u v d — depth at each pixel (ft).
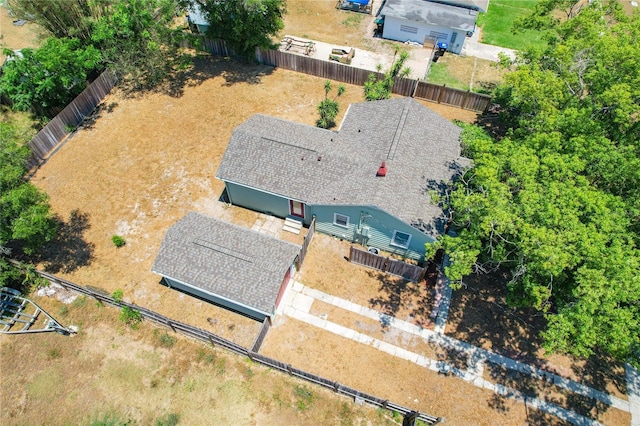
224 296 65.00
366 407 60.80
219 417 60.03
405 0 130.93
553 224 52.34
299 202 77.25
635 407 61.62
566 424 60.08
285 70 118.52
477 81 117.08
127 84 112.06
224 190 88.28
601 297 48.96
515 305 60.59
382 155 77.56
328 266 76.69
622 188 59.82
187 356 65.67
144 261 76.69
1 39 124.57
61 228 81.10
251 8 103.91
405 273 73.87
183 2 111.04
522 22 101.30
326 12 143.02
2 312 69.31
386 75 105.50
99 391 62.23
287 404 61.11
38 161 92.38
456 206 61.82
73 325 68.85
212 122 102.58
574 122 63.62
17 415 60.23
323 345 66.90
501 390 62.85
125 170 91.40
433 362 65.46
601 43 68.13
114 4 107.04
